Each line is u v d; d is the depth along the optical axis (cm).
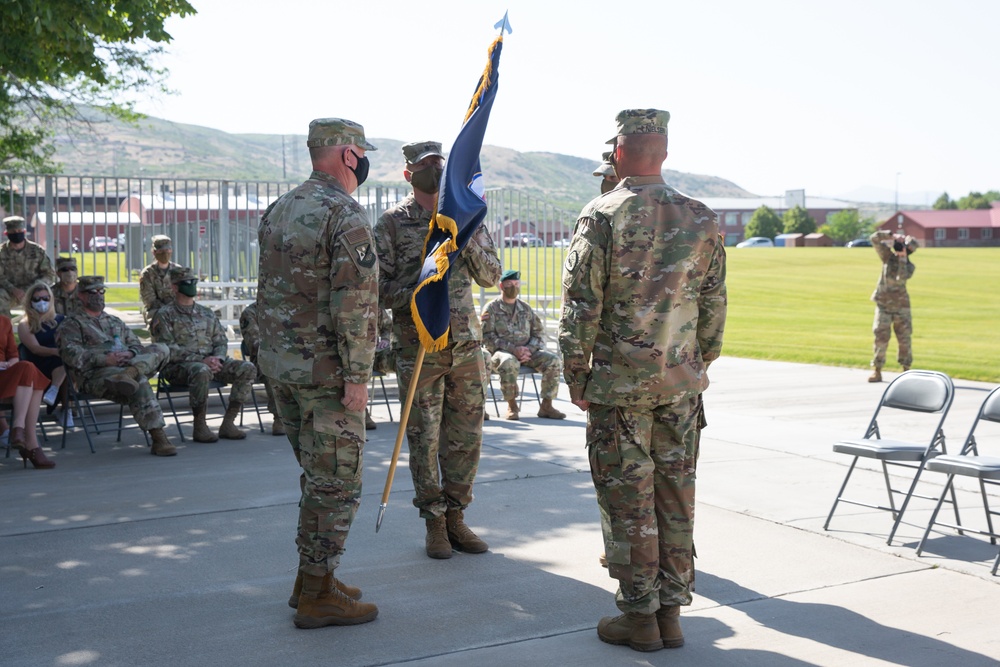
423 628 450
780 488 730
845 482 624
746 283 4078
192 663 409
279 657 415
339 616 452
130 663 408
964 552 571
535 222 1753
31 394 810
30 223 1454
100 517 646
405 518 646
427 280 494
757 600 491
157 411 864
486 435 967
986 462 563
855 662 414
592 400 421
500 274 573
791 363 1677
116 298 2395
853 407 1163
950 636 443
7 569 536
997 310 2945
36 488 732
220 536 602
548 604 483
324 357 443
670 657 418
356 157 466
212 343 984
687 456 432
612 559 426
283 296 446
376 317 444
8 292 1184
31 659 412
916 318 2673
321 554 447
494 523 635
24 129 2203
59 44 1287
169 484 745
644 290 414
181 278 964
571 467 807
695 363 430
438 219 507
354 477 452
